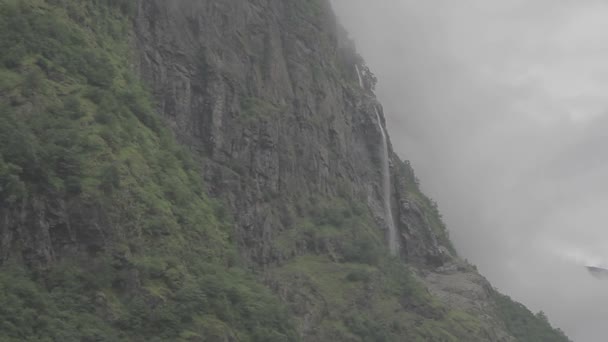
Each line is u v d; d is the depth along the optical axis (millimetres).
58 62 129000
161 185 130000
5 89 117312
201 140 161625
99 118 125125
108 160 119438
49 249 105688
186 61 164875
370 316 160125
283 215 168875
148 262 114625
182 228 127125
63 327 99688
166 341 107500
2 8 129500
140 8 161750
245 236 157000
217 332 113188
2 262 101188
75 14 142875
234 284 127438
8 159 105312
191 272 122062
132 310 108062
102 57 139250
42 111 118375
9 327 95000
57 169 110938
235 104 167875
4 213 102062
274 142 171125
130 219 116625
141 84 149000
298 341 131500
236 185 158875
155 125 142000
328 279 162500
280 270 159125
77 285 105688
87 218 109875
